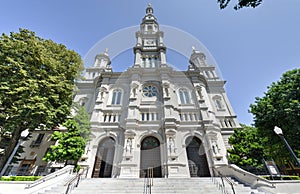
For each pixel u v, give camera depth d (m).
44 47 14.29
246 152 14.54
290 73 14.20
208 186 9.81
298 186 9.48
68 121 13.95
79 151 13.10
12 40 12.86
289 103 11.84
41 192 8.95
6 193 8.64
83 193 8.83
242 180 10.84
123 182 10.39
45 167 16.73
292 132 11.67
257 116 14.39
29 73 12.13
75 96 19.34
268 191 9.30
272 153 14.49
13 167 16.52
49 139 19.09
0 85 11.11
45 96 12.44
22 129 12.62
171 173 13.02
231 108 22.27
